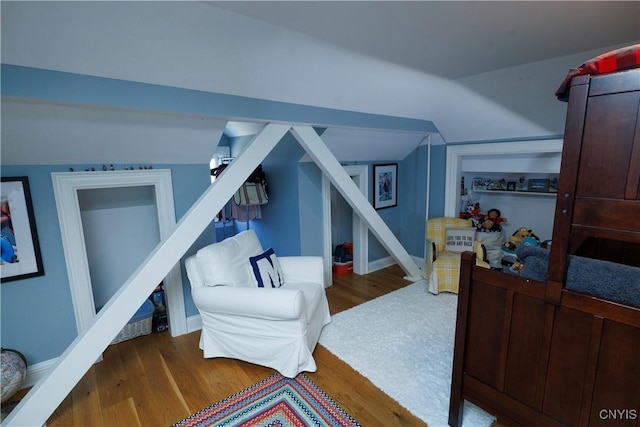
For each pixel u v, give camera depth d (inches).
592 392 51.7
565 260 52.2
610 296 48.9
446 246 156.3
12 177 83.8
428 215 172.9
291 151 139.7
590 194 48.4
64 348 96.9
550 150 125.9
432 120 147.8
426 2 59.5
